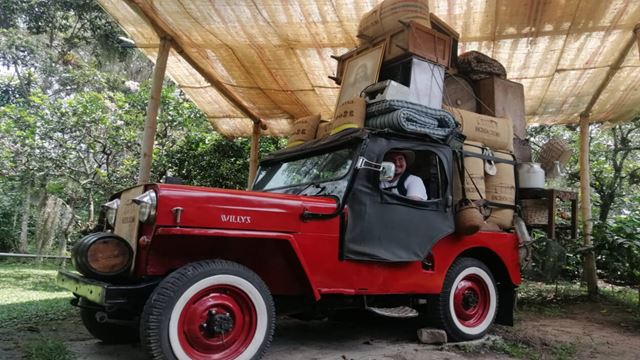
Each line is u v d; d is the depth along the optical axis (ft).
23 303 18.56
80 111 33.12
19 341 12.27
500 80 17.76
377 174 12.46
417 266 13.15
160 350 9.01
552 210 17.02
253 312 10.23
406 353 12.48
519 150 17.72
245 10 17.22
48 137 33.37
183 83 23.80
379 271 12.34
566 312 19.74
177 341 9.24
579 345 14.25
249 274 10.25
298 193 13.39
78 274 10.93
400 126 12.81
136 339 12.57
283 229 10.87
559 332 16.03
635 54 19.60
